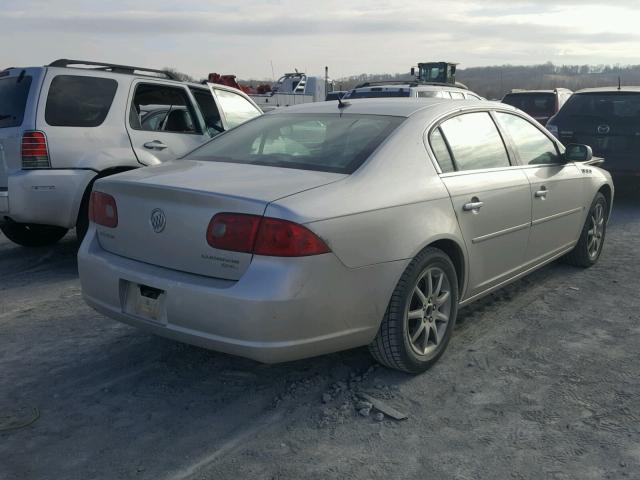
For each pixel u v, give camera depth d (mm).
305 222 2801
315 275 2834
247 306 2752
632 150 8555
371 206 3078
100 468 2658
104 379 3461
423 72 24688
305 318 2844
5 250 6348
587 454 2768
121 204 3271
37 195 5156
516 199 4164
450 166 3729
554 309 4598
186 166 3551
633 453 2775
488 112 4297
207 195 2891
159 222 3080
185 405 3182
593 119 8828
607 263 5859
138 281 3107
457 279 3746
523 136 4617
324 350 3021
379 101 4086
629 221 7926
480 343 3971
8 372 3533
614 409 3160
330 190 3020
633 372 3582
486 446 2828
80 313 4496
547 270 5586
